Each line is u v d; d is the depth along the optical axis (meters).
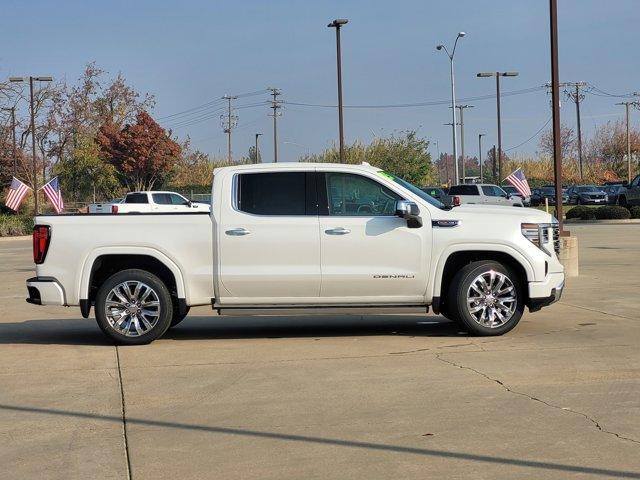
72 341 10.32
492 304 9.79
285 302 9.72
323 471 5.32
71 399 7.34
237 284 9.63
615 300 12.68
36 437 6.24
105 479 5.29
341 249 9.63
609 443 5.73
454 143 50.06
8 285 17.67
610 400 6.86
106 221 9.74
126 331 9.75
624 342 9.32
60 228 9.74
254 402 7.07
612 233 30.42
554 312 11.62
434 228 9.68
